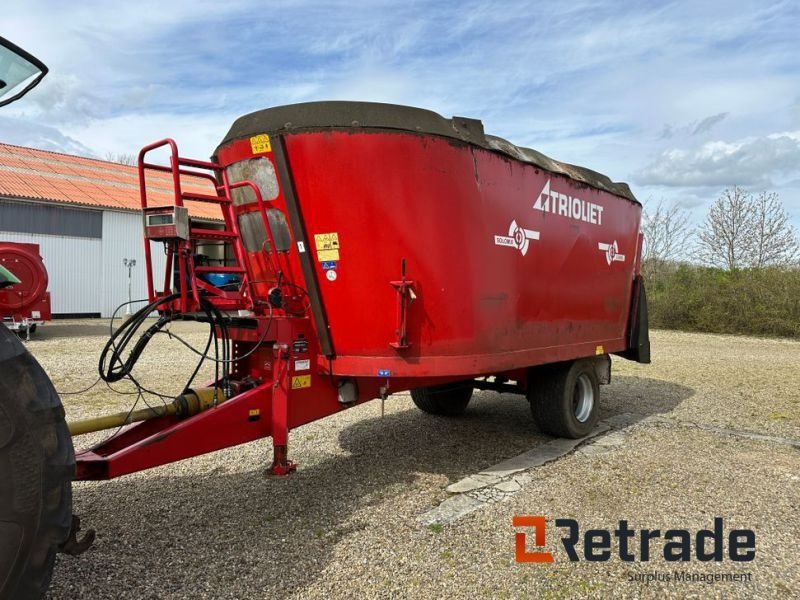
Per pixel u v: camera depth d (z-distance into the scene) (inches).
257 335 169.8
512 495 181.6
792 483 193.0
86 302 884.6
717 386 375.9
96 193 923.4
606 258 261.9
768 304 746.8
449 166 173.8
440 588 127.8
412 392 282.8
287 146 167.9
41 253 839.7
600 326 259.3
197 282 163.6
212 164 174.7
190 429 148.8
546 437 249.9
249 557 140.2
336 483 191.8
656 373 429.4
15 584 87.0
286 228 176.9
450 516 165.6
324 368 176.1
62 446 94.0
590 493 183.5
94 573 131.4
